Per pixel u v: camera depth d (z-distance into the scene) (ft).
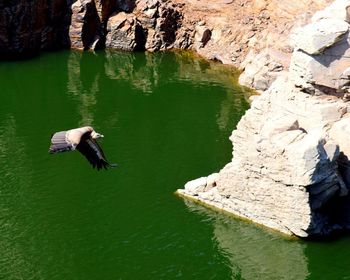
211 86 234.99
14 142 185.16
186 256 131.64
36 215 145.79
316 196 132.36
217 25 273.75
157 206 148.87
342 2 139.85
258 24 262.26
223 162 171.83
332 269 126.62
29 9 266.98
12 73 248.52
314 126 139.23
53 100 221.05
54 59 265.95
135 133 192.75
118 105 216.74
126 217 144.97
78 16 274.16
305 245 132.87
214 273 126.21
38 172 165.68
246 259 130.11
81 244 135.44
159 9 277.85
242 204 141.79
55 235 138.51
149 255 131.75
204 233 138.41
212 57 266.16
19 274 126.11
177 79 243.40
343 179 137.80
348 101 140.36
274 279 124.67
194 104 217.15
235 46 264.11
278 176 131.85
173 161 172.86
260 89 226.58
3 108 212.84
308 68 137.80
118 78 244.83
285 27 247.09
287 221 134.41
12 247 134.31
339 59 137.08
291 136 132.05
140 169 167.84
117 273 126.31
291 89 143.74
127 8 282.36
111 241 136.36
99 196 153.99
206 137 189.57
